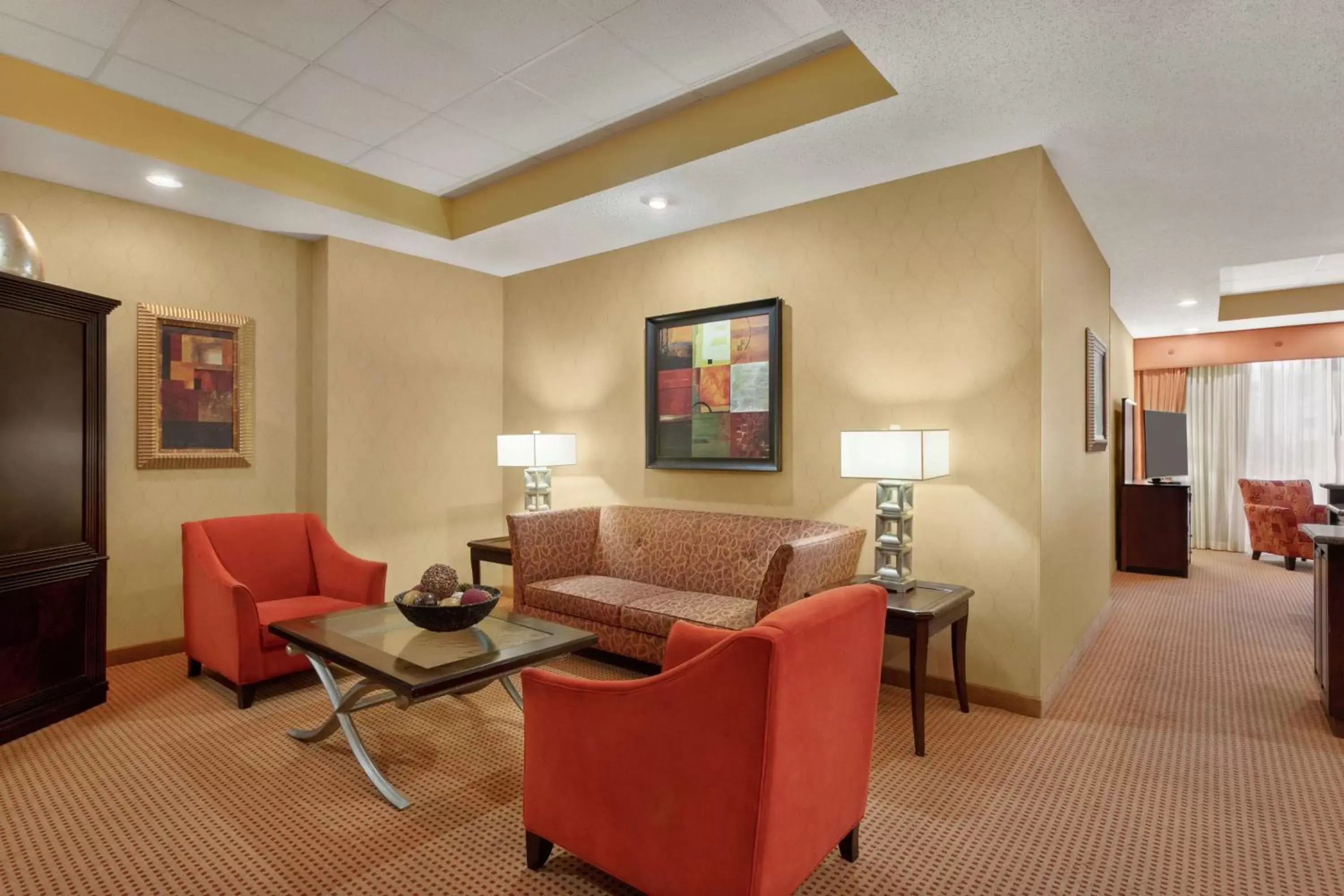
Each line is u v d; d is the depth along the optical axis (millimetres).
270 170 3570
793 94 2875
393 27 2607
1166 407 8008
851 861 1916
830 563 3113
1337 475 7312
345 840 2023
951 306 3199
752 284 3881
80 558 2961
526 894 1780
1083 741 2725
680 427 4176
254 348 4137
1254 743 2707
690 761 1514
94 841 2010
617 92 3086
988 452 3100
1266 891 1796
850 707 1759
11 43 2693
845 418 3525
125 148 3088
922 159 3143
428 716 2941
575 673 3438
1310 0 2018
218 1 2441
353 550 4402
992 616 3092
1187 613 4930
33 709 2785
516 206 3986
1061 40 2246
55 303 2869
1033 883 1825
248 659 3008
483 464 5184
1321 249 4562
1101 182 3414
